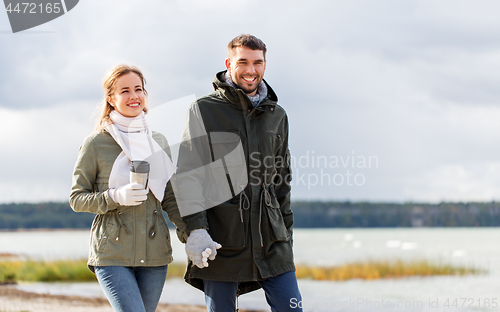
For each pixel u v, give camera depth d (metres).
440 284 20.34
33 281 18.33
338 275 23.58
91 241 4.05
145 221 4.08
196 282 4.68
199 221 4.23
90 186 4.11
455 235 88.31
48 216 115.44
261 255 4.50
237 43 4.60
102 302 11.73
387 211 130.50
